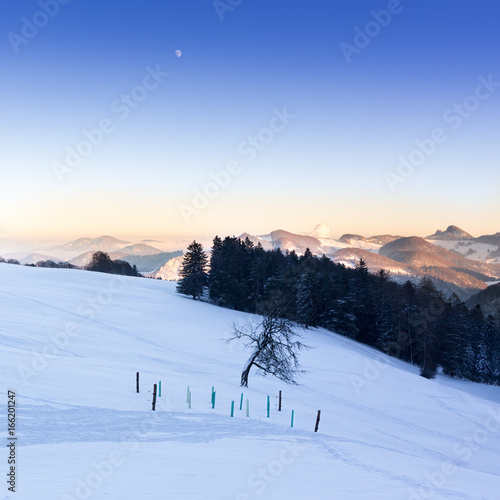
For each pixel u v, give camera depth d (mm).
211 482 12727
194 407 23875
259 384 37812
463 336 84188
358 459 18656
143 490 11422
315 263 100688
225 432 19766
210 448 16875
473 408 45188
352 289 91625
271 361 34562
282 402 31422
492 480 19562
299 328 72250
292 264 103312
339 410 34031
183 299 90312
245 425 21719
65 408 20188
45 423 17891
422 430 33875
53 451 14672
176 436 18094
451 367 80875
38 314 52062
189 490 11789
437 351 82125
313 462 16641
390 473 17000
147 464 13984
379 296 90000
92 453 14773
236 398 28703
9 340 35562
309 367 49844
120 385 26016
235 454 16391
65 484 11445
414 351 83875
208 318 71125
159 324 60531
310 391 39531
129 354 39281
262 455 16734
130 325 56156
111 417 19703
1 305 53844
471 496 15500
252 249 105938
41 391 22453
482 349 88062
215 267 91875
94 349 38156
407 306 85500
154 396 22047
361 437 25953
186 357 44375
